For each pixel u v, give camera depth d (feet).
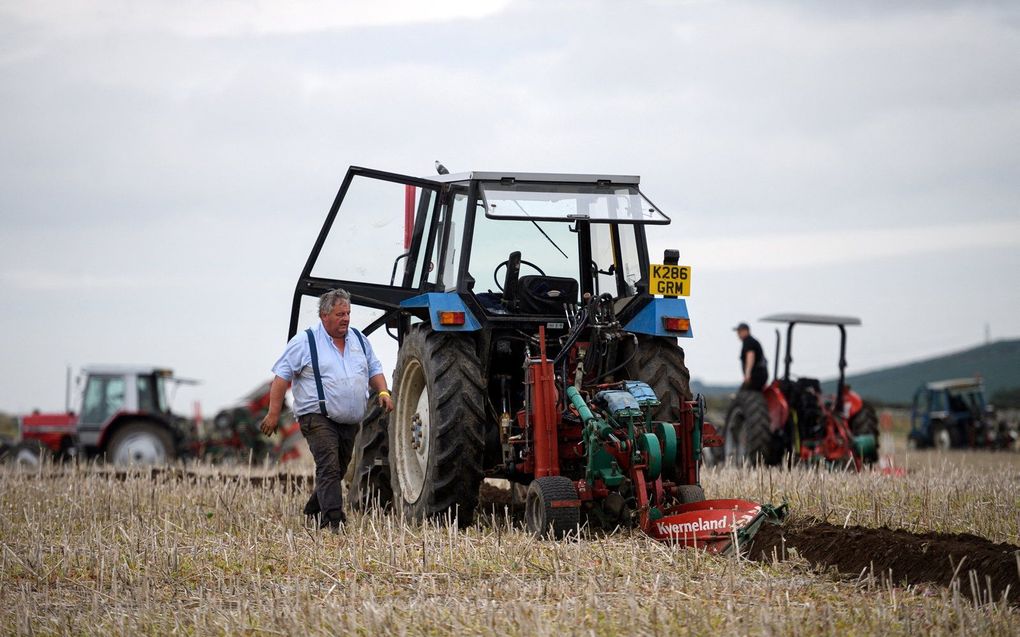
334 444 92.12
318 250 100.58
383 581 68.08
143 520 94.12
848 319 169.68
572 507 81.25
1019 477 125.39
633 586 63.87
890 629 54.49
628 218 91.66
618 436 83.46
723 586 64.75
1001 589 63.26
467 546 75.97
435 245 102.83
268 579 70.08
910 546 71.00
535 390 85.30
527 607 59.06
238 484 116.57
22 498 110.32
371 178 99.30
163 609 62.69
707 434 88.94
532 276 93.86
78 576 72.59
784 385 168.25
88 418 247.70
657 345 92.58
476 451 89.15
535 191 92.12
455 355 90.38
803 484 106.01
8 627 58.59
